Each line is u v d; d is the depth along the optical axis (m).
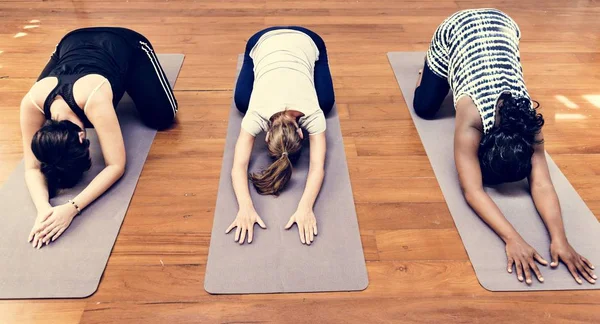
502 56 1.74
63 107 1.64
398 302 1.52
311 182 1.78
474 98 1.67
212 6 3.36
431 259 1.64
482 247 1.66
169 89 2.15
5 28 3.06
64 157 1.58
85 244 1.66
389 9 3.35
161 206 1.82
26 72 2.60
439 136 2.16
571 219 1.75
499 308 1.50
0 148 2.07
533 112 1.60
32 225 1.71
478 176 1.70
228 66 2.68
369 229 1.74
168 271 1.60
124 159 1.84
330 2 3.44
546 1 3.47
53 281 1.54
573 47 2.88
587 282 1.54
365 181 1.94
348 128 2.22
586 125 2.23
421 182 1.93
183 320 1.46
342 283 1.55
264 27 3.09
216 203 1.82
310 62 2.06
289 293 1.53
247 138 1.80
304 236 1.69
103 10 3.30
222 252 1.64
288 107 1.75
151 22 3.15
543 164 1.71
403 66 2.68
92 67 1.75
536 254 1.58
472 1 3.48
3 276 1.55
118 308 1.49
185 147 2.10
